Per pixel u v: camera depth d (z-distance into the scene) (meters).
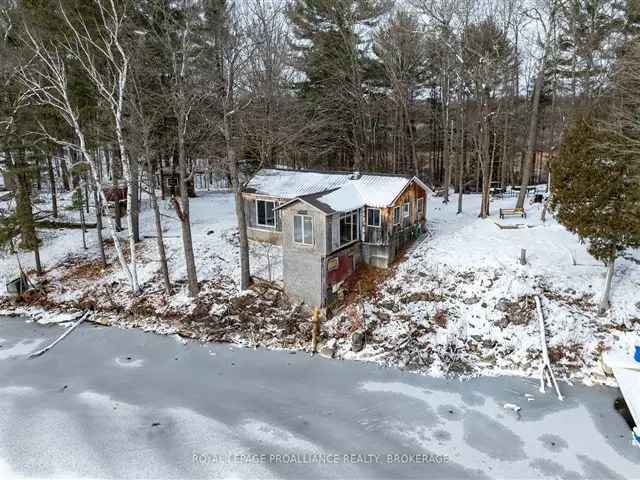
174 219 27.45
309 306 17.61
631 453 10.58
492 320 15.77
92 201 32.56
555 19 22.98
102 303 19.56
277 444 11.14
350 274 19.16
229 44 17.16
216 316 17.86
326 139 32.69
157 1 17.02
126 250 23.42
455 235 21.70
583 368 13.87
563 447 10.84
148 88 19.48
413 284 17.95
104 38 17.03
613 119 17.45
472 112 30.73
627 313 15.12
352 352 15.51
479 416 12.08
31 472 10.23
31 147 20.20
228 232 24.20
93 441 11.27
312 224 17.06
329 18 29.92
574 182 14.41
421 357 14.85
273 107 21.48
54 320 18.61
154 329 17.62
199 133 21.38
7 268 22.44
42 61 18.75
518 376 13.84
